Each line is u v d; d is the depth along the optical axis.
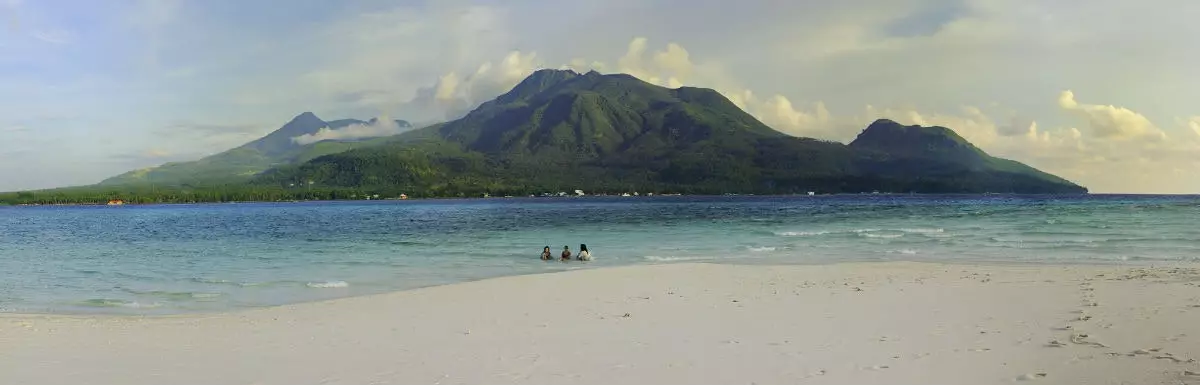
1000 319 14.52
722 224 67.38
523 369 11.48
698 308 17.34
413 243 48.47
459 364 11.97
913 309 16.23
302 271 31.09
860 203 166.88
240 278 28.78
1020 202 163.12
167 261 37.50
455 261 34.72
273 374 11.61
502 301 19.62
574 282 23.67
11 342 14.82
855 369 10.77
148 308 21.34
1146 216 70.75
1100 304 15.97
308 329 15.98
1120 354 11.02
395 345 13.80
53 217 136.50
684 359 11.83
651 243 44.25
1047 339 12.36
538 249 41.97
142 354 13.43
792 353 12.02
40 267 35.19
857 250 36.44
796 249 37.66
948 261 30.53
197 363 12.55
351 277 28.53
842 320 15.05
